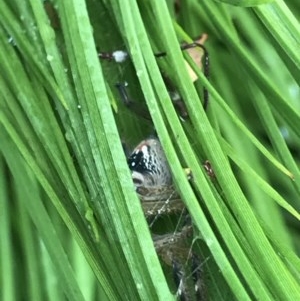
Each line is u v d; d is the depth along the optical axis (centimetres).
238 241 5
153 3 5
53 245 5
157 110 5
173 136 5
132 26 5
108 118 5
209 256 5
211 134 5
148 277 5
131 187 5
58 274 5
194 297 5
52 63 5
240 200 5
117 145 5
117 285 5
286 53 5
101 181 5
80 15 5
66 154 5
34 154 5
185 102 5
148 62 5
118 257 5
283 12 5
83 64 5
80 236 5
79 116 5
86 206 5
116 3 5
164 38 5
